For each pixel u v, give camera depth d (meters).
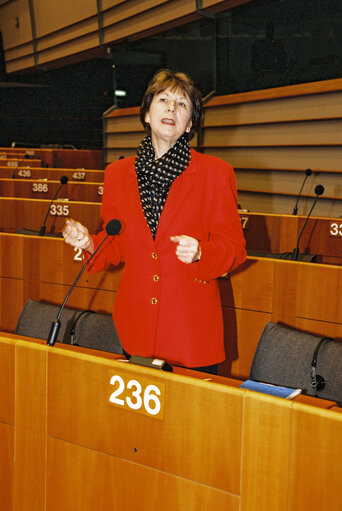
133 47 10.79
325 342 1.70
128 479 1.11
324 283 2.39
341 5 6.68
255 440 0.97
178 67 9.65
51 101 15.89
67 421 1.17
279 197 7.65
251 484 0.98
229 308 2.61
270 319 2.53
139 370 1.08
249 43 8.11
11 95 16.19
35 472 1.22
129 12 9.98
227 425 1.00
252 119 7.98
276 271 2.48
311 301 2.43
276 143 7.64
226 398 1.00
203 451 1.02
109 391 1.11
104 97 15.45
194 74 9.32
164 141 1.46
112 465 1.12
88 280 2.88
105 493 1.14
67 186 6.70
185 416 1.04
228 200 1.44
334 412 0.90
